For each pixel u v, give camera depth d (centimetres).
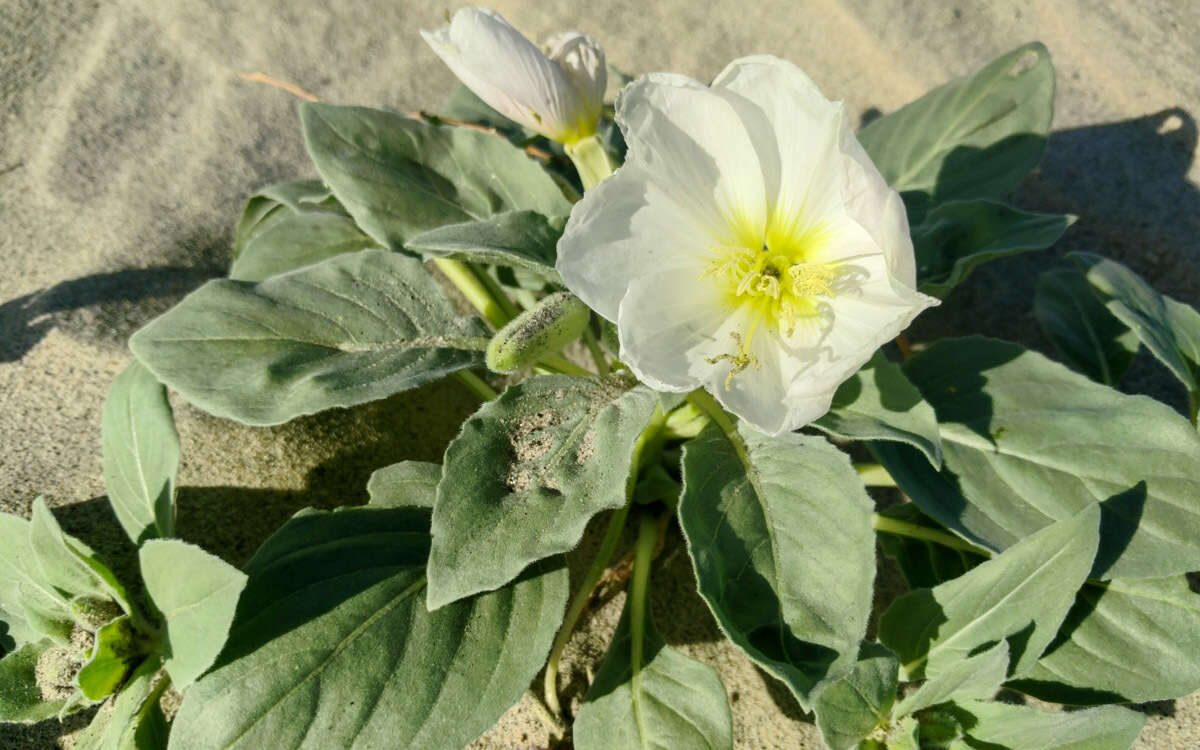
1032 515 15
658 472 18
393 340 16
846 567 13
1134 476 15
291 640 13
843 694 13
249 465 18
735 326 14
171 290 21
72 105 23
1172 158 23
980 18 25
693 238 14
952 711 14
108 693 14
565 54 16
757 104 13
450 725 13
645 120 13
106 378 19
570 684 16
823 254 14
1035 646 14
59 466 18
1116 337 20
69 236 21
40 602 14
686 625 17
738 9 25
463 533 13
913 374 17
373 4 25
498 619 14
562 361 18
